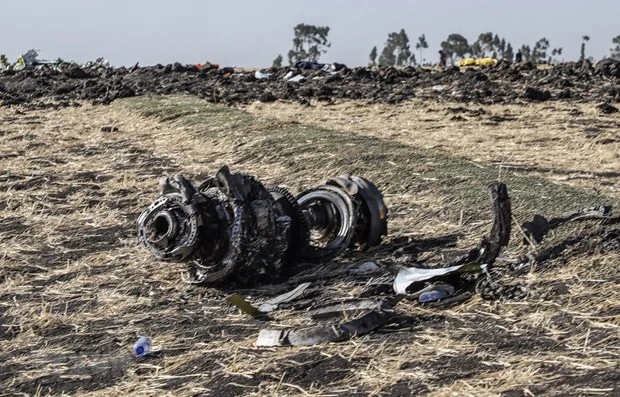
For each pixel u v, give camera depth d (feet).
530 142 58.95
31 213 41.42
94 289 31.14
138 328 27.25
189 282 30.37
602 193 40.78
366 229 32.94
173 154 52.90
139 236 29.60
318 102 80.94
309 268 32.01
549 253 29.35
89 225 39.04
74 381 23.99
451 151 54.34
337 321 25.96
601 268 27.78
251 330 26.25
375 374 22.07
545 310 25.22
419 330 24.72
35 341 26.94
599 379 20.29
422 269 28.30
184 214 29.25
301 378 22.38
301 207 33.01
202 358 24.36
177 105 68.03
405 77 107.24
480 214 35.91
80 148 56.39
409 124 67.31
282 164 47.39
